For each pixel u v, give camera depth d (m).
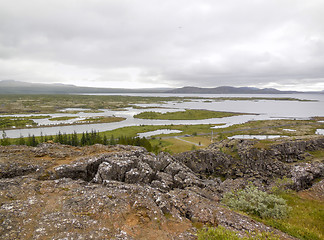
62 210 16.20
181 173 34.41
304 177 37.19
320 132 141.38
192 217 18.67
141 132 147.75
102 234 13.66
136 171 28.28
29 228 13.77
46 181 22.02
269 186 35.62
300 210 24.45
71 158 31.11
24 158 28.19
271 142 61.12
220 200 27.34
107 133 141.88
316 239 17.92
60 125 176.88
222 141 71.62
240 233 16.72
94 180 25.22
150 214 16.80
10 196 17.94
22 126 170.62
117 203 17.50
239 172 50.69
